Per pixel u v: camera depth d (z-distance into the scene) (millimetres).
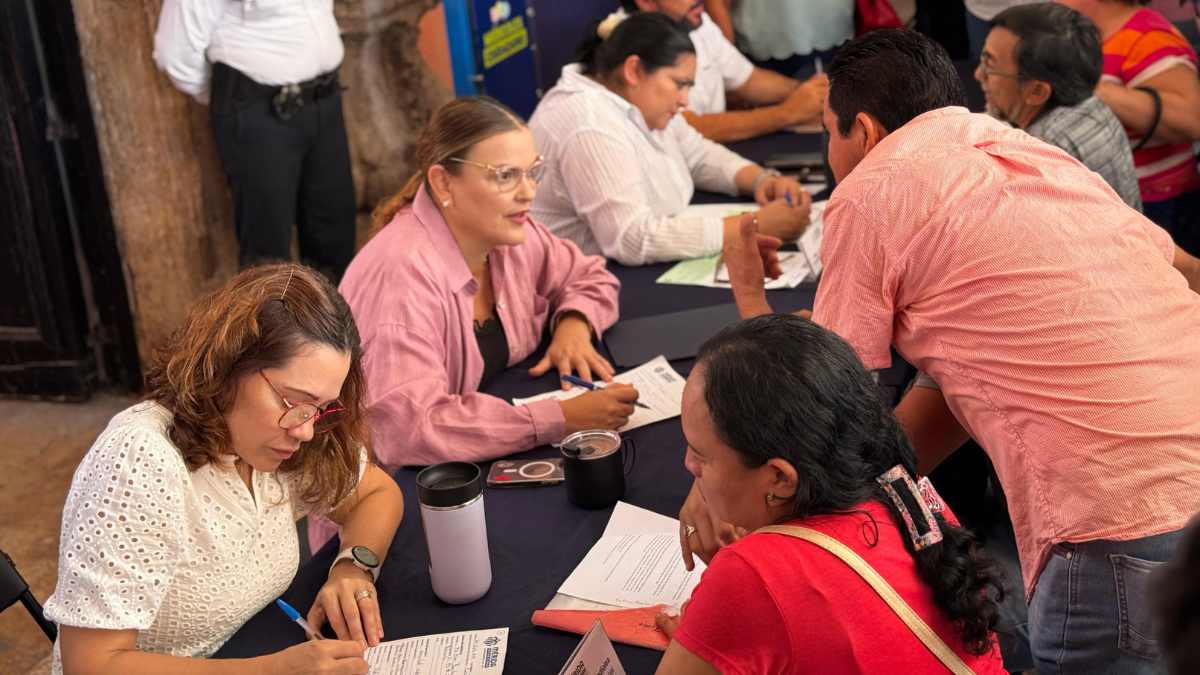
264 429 1247
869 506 1027
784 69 4539
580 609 1363
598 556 1481
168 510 1238
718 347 1034
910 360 1469
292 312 1224
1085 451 1232
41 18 3553
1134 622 1220
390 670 1261
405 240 1958
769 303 2393
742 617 976
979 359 1324
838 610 970
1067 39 2412
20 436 3742
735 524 1078
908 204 1374
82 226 3852
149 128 3588
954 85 1544
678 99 2871
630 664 1238
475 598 1397
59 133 3697
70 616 1201
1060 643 1312
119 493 1213
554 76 4605
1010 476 1323
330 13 3635
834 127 1612
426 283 1914
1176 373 1249
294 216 3822
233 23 3322
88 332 4000
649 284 2648
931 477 1938
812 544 992
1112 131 2473
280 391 1222
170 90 3555
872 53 1536
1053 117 2471
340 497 1471
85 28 3469
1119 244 1325
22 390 4031
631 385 1926
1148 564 1201
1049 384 1266
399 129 4699
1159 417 1219
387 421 1812
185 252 3758
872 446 1016
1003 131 1480
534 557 1500
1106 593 1235
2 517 3209
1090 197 1363
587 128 2773
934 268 1359
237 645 1345
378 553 1493
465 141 1908
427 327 1890
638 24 2807
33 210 3736
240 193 3568
